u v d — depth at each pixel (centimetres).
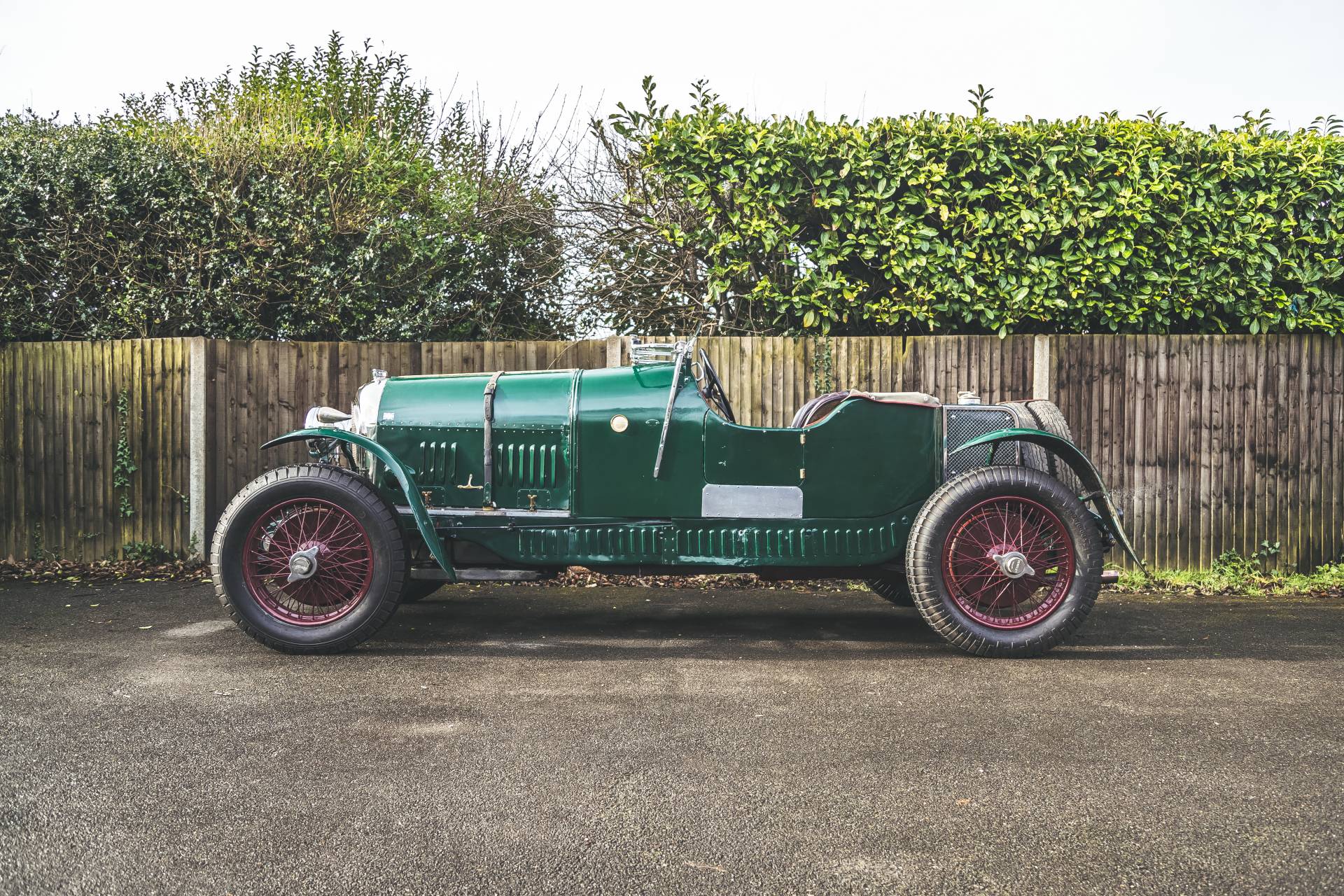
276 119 739
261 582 393
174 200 655
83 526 621
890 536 420
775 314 657
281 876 193
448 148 811
